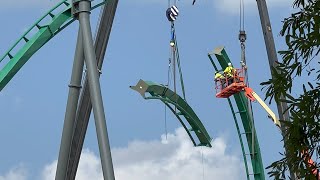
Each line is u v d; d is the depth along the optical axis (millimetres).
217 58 46781
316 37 11227
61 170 24453
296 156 11320
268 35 23469
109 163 21469
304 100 11281
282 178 11578
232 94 44781
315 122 11141
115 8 33906
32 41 30391
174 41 45812
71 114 24703
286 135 11562
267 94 11906
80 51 24562
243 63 44688
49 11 30734
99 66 34344
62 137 24609
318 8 11406
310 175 11133
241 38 44719
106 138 21922
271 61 23172
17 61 30109
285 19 11820
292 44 11672
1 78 30000
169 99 46500
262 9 23672
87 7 24438
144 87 43969
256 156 50375
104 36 34219
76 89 24766
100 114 22453
